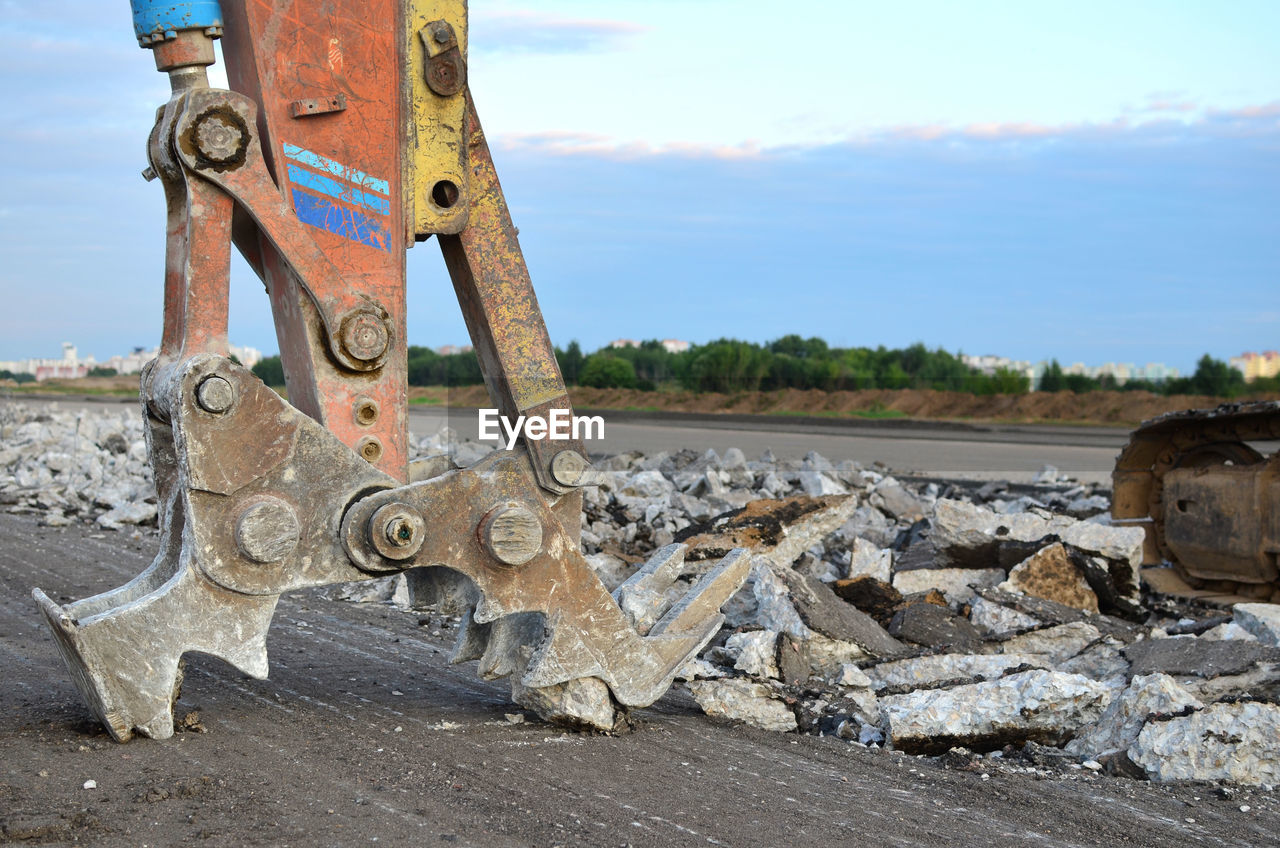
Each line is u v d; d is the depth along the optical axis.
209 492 3.46
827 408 36.09
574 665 4.13
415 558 3.73
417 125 3.78
